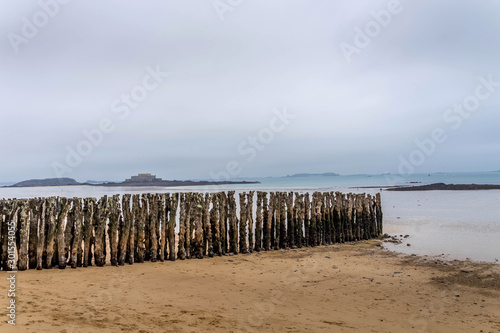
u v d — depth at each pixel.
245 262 11.55
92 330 4.93
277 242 14.04
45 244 9.58
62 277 8.45
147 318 5.79
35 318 5.08
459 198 36.69
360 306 7.48
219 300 7.35
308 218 15.08
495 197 36.62
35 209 9.56
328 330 5.93
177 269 10.19
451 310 7.32
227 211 12.92
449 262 11.81
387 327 6.25
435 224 20.22
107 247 13.30
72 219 9.98
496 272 10.48
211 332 5.43
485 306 7.61
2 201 9.45
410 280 9.67
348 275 10.16
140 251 10.91
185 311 6.38
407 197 40.16
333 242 15.82
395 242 15.86
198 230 11.95
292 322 6.23
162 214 11.43
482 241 15.30
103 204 10.38
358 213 16.72
